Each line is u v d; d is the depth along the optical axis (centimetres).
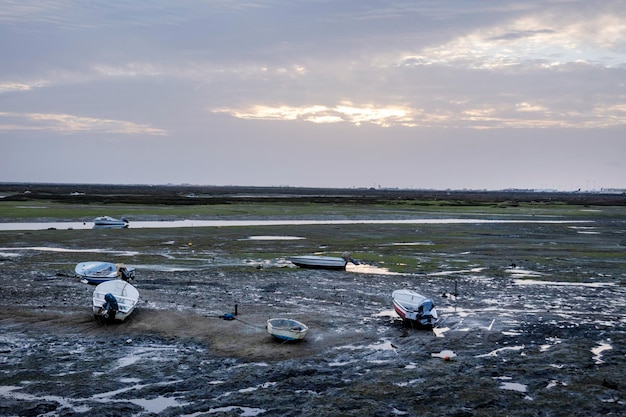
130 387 1756
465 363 2017
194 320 2527
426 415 1559
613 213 11962
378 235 6369
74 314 2577
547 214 11288
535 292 3372
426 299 2669
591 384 1803
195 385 1775
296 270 3984
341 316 2706
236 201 13038
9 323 2416
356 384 1791
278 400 1644
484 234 6738
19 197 12738
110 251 4731
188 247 5062
